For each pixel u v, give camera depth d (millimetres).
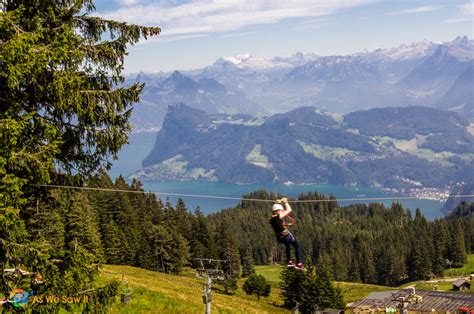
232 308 62188
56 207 16156
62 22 14844
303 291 82250
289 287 85500
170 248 118125
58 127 15070
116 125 15406
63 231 62312
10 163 12797
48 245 14484
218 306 57250
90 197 103625
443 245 185625
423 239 180125
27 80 13547
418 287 154000
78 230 69688
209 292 42281
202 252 130750
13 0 14320
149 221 127750
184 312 45844
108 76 15344
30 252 13531
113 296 15336
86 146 15688
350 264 182875
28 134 14180
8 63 12352
